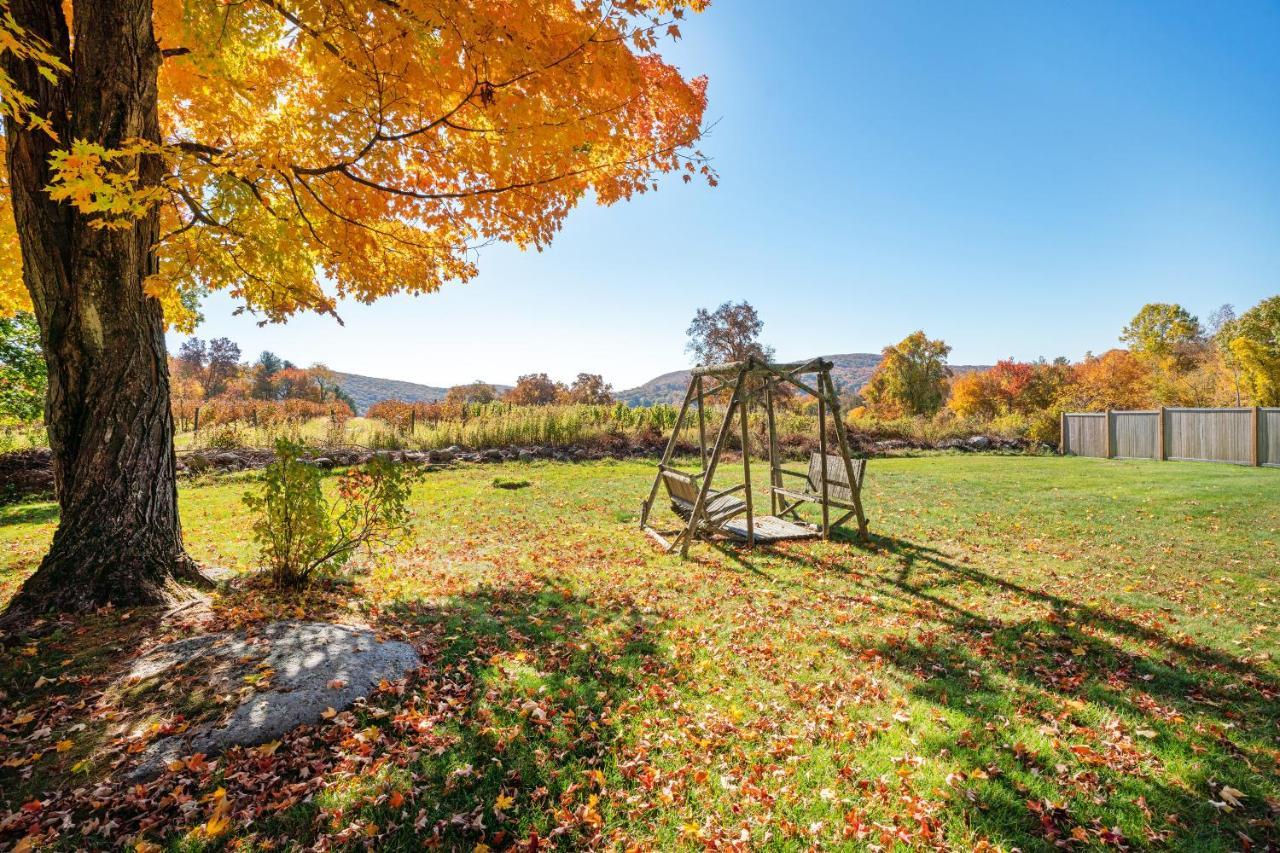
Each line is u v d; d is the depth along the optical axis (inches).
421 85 165.5
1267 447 558.3
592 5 156.7
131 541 158.4
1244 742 111.6
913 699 128.8
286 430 546.9
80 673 119.6
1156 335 1636.3
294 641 132.7
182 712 106.7
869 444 762.8
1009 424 879.7
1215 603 189.0
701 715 120.8
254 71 199.2
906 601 193.3
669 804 94.0
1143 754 107.6
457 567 228.8
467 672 132.7
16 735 100.7
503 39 152.7
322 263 222.2
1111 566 231.5
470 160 192.7
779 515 326.0
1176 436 642.2
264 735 102.1
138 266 162.4
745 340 1539.1
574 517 327.6
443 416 703.7
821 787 99.1
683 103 205.2
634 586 207.2
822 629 168.2
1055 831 88.9
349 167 188.7
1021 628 169.2
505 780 97.2
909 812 92.7
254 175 154.2
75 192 119.8
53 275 153.1
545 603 186.1
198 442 514.9
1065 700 127.7
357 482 191.9
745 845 85.4
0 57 145.1
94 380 156.3
